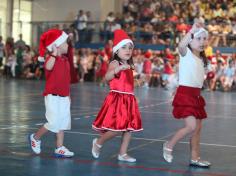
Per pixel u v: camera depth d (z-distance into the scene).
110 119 7.32
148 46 30.84
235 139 9.94
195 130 7.29
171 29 30.67
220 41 29.88
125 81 7.42
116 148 8.48
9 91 20.22
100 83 26.75
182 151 8.41
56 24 33.59
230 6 31.47
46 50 7.68
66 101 7.68
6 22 33.91
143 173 6.73
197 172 6.89
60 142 7.71
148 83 27.58
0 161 7.20
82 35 32.56
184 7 32.19
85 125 11.29
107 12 35.09
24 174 6.46
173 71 26.12
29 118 12.17
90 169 6.87
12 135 9.52
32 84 25.03
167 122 12.32
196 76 7.21
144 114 14.02
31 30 34.56
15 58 30.11
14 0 34.00
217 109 16.14
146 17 32.44
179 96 7.23
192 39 7.28
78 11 34.62
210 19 31.00
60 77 7.55
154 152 8.28
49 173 6.55
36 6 35.22
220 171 7.00
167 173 6.78
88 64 29.62
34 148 7.79
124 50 7.40
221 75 26.44
